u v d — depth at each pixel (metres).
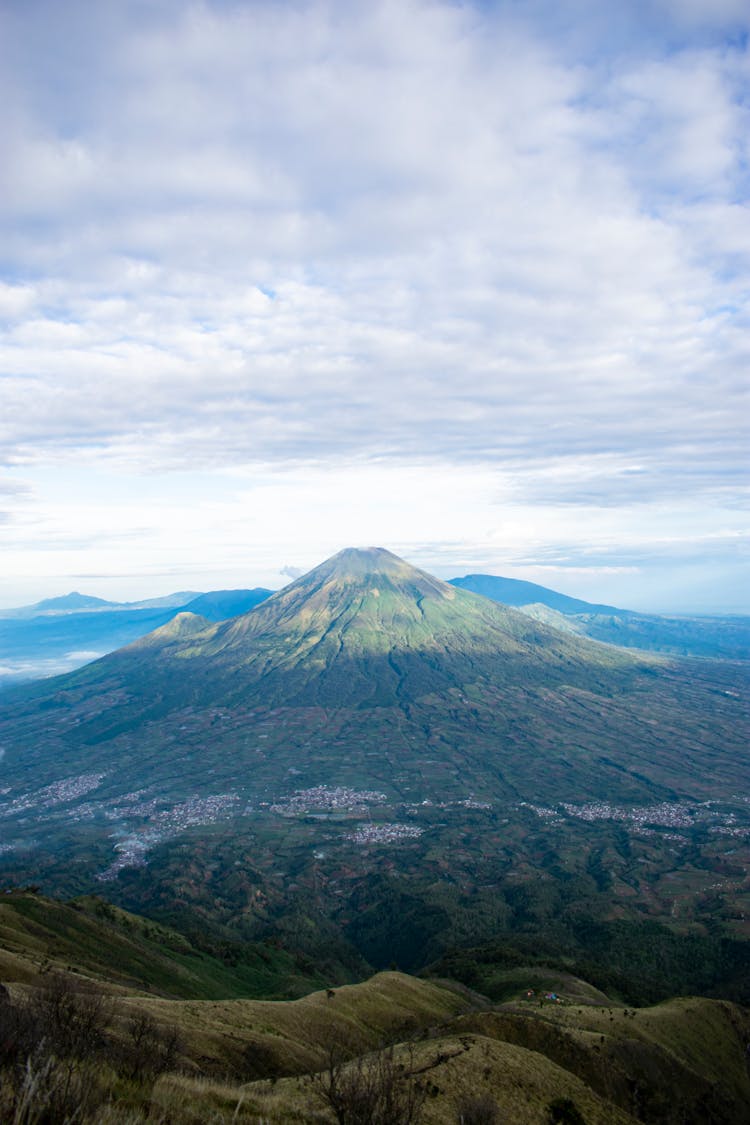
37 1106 13.48
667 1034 74.94
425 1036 58.81
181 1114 17.77
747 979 140.12
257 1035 51.09
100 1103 15.04
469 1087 38.53
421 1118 32.53
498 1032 59.62
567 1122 38.38
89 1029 22.41
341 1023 63.25
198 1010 54.25
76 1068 16.61
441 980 101.06
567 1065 57.62
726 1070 73.62
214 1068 41.31
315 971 132.00
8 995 26.22
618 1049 63.16
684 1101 61.72
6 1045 16.52
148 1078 20.58
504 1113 36.88
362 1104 21.78
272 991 105.12
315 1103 25.61
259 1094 26.08
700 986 143.75
